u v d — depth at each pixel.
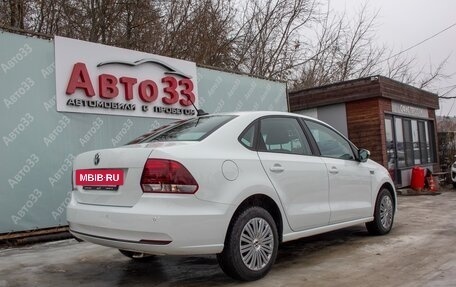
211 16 16.52
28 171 7.21
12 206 7.01
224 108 10.70
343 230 7.40
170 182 4.12
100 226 4.35
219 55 17.09
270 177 4.90
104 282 4.86
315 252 5.94
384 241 6.50
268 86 11.89
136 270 5.30
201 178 4.25
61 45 7.73
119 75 8.58
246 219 4.56
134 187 4.22
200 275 5.02
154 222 4.03
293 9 20.14
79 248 6.59
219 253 4.44
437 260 5.39
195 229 4.14
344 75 24.55
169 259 5.78
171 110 9.48
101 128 8.22
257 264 4.66
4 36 7.06
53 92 7.58
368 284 4.53
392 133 15.34
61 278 5.03
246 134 4.96
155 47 15.26
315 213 5.39
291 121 5.67
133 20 15.03
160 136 5.08
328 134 6.19
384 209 6.96
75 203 4.78
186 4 16.17
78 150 7.85
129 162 4.29
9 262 5.78
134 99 8.79
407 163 16.33
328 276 4.82
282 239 5.02
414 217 8.79
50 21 13.90
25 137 7.21
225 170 4.47
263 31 19.44
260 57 19.27
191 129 4.98
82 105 7.96
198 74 10.18
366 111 14.81
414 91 16.84
